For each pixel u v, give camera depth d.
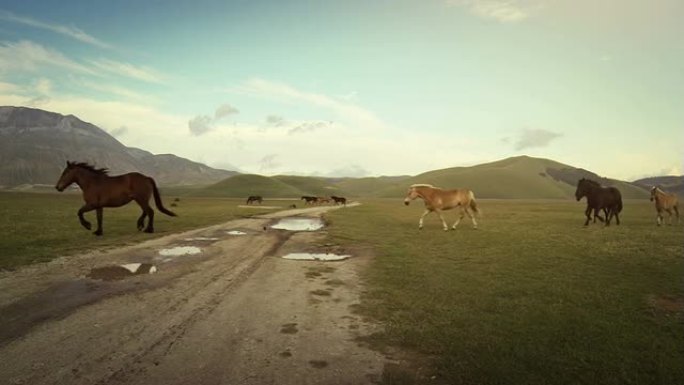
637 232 21.91
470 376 5.36
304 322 7.41
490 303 8.62
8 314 7.39
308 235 20.67
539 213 43.47
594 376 5.43
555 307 8.38
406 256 14.53
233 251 15.02
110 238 16.92
